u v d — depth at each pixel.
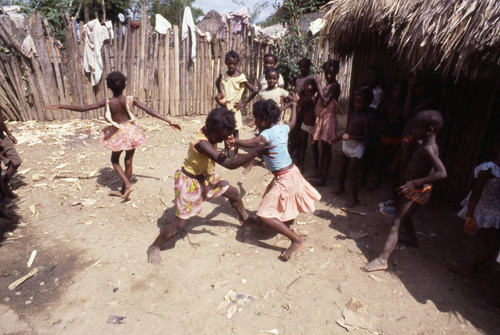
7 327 2.66
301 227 4.14
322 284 3.21
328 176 5.67
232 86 5.59
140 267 3.35
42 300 2.94
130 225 4.05
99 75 8.05
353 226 4.18
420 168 3.35
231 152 6.61
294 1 8.72
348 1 4.61
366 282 3.26
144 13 8.17
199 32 8.59
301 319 2.83
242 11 10.07
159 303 2.95
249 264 3.44
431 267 3.49
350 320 2.82
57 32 12.33
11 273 3.24
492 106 4.11
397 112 4.82
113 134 4.29
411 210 3.34
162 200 4.62
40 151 6.17
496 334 2.74
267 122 3.34
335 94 4.96
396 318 2.87
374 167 5.72
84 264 3.38
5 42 7.32
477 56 3.33
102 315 2.80
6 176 4.52
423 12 3.54
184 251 3.61
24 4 12.71
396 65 5.28
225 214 4.36
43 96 7.77
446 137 4.61
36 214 4.22
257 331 2.71
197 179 3.33
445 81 4.48
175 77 8.70
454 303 3.04
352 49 5.57
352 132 4.46
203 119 8.88
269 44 9.48
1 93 7.52
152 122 8.30
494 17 3.00
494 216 3.09
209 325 2.75
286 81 8.95
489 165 3.02
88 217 4.19
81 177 5.23
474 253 3.70
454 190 4.64
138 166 5.72
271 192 3.45
